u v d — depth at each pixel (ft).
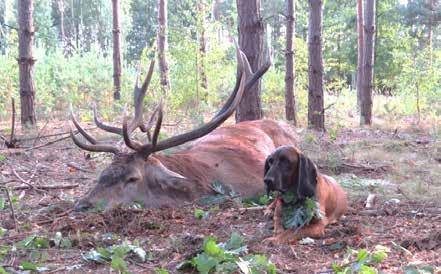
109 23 201.16
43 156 35.50
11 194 25.68
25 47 48.11
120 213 21.25
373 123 64.34
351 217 21.08
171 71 67.87
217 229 19.92
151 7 203.31
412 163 34.53
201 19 69.10
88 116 57.93
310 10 51.44
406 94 74.54
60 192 26.61
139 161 23.11
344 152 37.45
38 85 70.13
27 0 47.93
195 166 24.13
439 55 75.05
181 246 17.37
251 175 24.73
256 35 34.63
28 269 15.76
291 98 58.85
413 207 23.02
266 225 19.92
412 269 14.61
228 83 73.82
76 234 19.07
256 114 35.17
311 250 17.08
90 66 77.61
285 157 18.15
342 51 135.85
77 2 196.44
